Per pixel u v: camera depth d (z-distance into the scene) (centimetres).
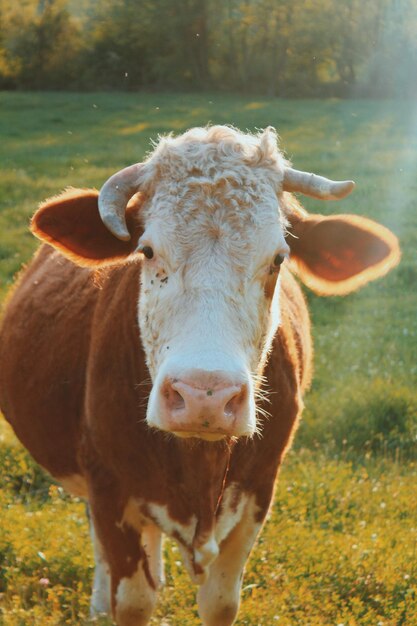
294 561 644
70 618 570
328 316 1392
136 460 488
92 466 516
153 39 5625
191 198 424
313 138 3144
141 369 479
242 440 486
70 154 2794
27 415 593
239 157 447
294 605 582
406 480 862
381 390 1048
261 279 416
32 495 788
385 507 778
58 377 555
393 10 5447
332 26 5459
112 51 5644
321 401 1042
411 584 631
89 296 558
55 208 452
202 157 443
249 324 406
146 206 442
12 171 2439
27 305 621
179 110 4031
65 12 5603
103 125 3500
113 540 508
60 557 640
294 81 5519
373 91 5412
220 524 497
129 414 484
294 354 532
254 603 576
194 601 598
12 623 525
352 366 1155
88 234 462
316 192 451
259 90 5534
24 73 5559
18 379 600
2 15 5597
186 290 402
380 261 493
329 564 643
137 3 5716
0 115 3803
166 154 445
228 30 5594
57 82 5612
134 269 502
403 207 2067
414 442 980
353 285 508
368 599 616
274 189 443
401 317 1400
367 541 686
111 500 508
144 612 513
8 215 1972
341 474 836
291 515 735
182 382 371
